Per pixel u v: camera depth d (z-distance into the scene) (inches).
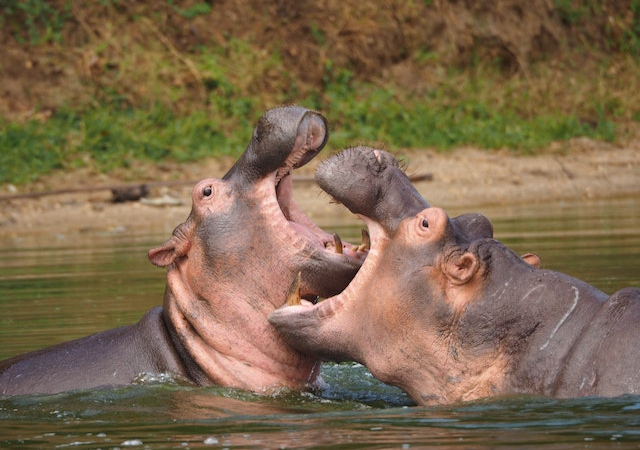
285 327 508.7
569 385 422.9
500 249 463.5
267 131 531.5
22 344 644.1
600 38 2202.3
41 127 1654.8
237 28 1910.7
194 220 551.5
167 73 1797.5
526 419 396.2
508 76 2048.5
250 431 414.3
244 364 543.2
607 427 375.2
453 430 390.0
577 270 811.4
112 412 472.1
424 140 1796.3
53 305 789.2
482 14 2096.5
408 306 462.6
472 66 2038.6
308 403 497.4
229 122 1756.9
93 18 1833.2
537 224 1204.5
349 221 1294.3
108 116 1699.1
